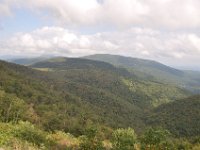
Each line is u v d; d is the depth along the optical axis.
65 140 36.97
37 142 30.17
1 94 100.94
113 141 30.14
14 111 85.88
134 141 29.38
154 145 27.25
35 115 103.62
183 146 57.47
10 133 28.72
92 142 29.59
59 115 113.50
